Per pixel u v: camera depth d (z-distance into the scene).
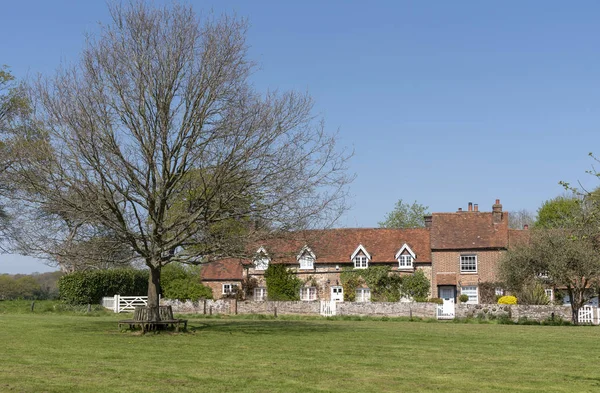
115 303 49.22
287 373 16.55
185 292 50.03
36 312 47.28
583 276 41.25
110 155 24.84
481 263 59.50
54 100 24.55
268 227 25.98
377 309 47.03
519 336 29.00
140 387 14.20
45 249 25.73
